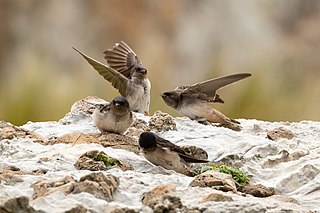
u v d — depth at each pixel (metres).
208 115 13.72
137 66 14.73
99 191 9.34
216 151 11.76
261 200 9.59
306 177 10.95
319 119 20.67
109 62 15.05
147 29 32.44
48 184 9.56
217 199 9.34
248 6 33.28
